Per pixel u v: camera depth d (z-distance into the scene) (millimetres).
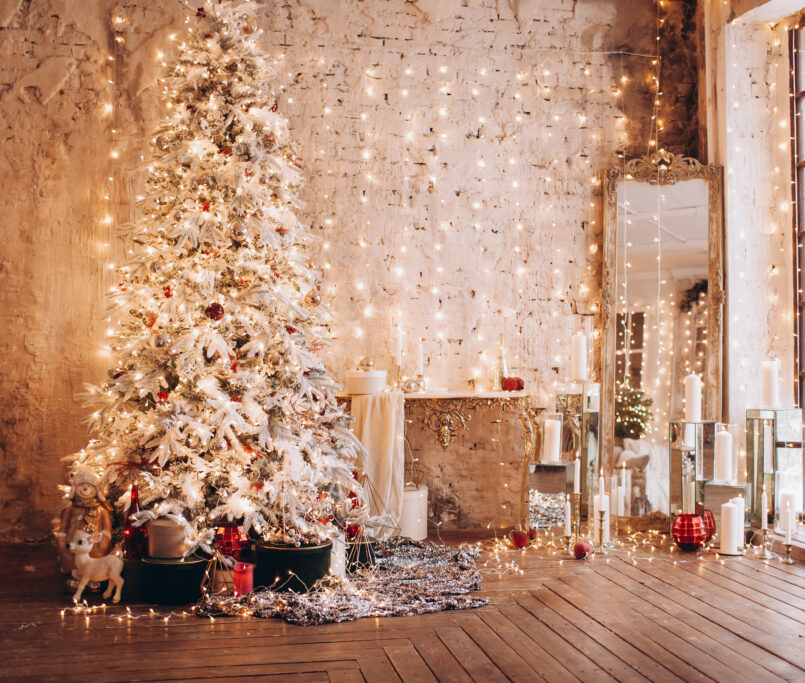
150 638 3195
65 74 5129
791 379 5266
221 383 3918
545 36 5594
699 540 4641
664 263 5473
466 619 3412
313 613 3379
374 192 5398
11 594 3814
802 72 5238
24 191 5082
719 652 3010
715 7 5500
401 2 5449
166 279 3990
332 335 5316
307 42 5359
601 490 4680
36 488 5043
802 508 4930
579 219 5590
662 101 5715
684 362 5414
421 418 5398
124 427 4000
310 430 4152
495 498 5445
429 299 5434
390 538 4797
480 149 5512
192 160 3982
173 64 4223
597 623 3348
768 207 5406
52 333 5082
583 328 5562
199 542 3693
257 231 3977
